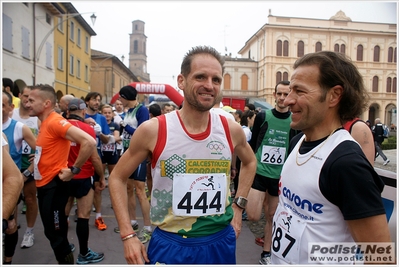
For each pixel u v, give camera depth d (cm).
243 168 193
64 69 2258
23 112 423
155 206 157
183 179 152
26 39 1582
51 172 254
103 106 602
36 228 397
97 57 3688
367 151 198
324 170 118
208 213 156
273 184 309
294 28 3772
